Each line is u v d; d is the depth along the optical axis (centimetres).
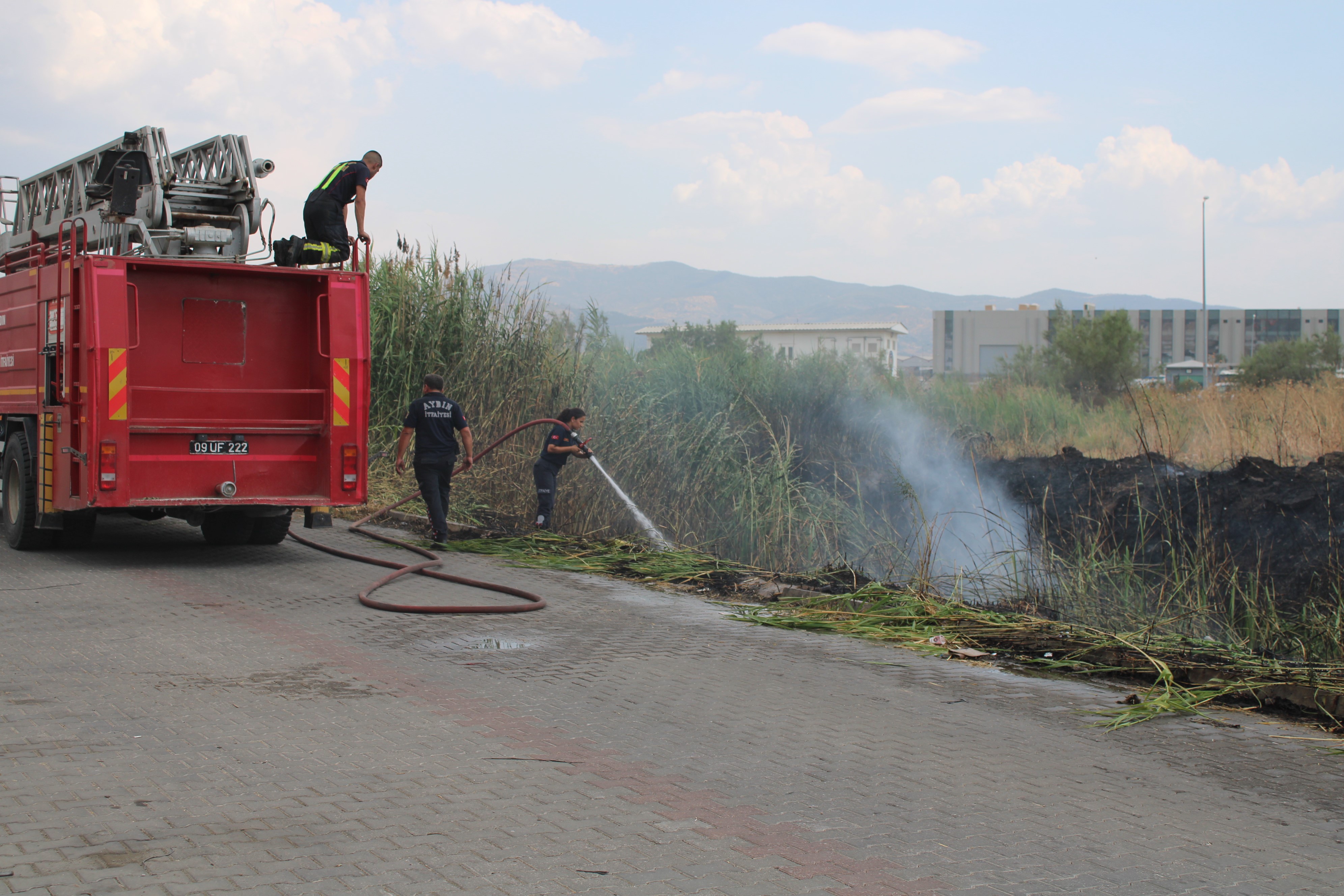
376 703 548
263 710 530
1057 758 494
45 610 756
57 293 942
